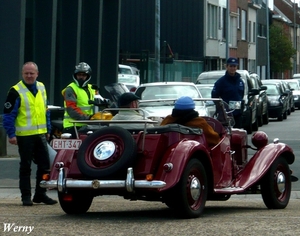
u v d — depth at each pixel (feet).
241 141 37.50
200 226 28.91
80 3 99.71
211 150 33.45
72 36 99.09
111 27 115.65
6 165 54.49
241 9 222.89
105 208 37.14
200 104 41.29
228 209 36.63
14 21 81.35
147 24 181.37
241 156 37.60
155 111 45.55
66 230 28.27
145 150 30.22
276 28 263.49
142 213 34.24
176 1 183.73
